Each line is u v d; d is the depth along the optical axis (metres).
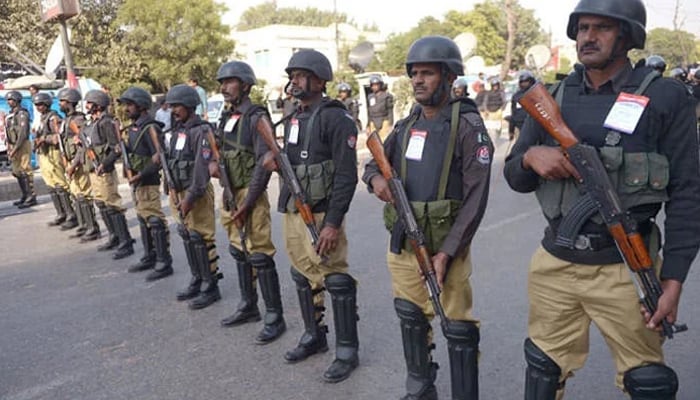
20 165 10.17
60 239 7.80
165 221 5.84
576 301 2.19
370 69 46.88
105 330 4.56
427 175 2.68
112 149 6.28
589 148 1.98
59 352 4.21
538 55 17.91
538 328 2.32
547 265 2.21
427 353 3.01
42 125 8.12
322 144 3.38
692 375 3.35
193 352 4.05
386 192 2.82
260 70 39.03
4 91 14.16
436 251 2.71
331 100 3.41
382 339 4.04
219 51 24.22
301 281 3.73
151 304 5.07
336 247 3.45
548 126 2.05
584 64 2.03
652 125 1.96
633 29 1.95
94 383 3.70
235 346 4.11
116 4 22.41
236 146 4.11
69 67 11.15
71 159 7.42
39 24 18.38
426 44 2.63
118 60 20.09
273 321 4.15
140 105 5.58
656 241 2.07
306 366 3.73
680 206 1.96
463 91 9.16
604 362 3.58
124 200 10.20
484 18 48.00
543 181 2.20
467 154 2.63
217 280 5.02
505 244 6.16
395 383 3.44
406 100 24.44
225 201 4.21
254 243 4.08
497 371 3.53
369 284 5.19
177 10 22.92
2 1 18.19
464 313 2.85
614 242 2.06
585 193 2.06
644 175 1.95
